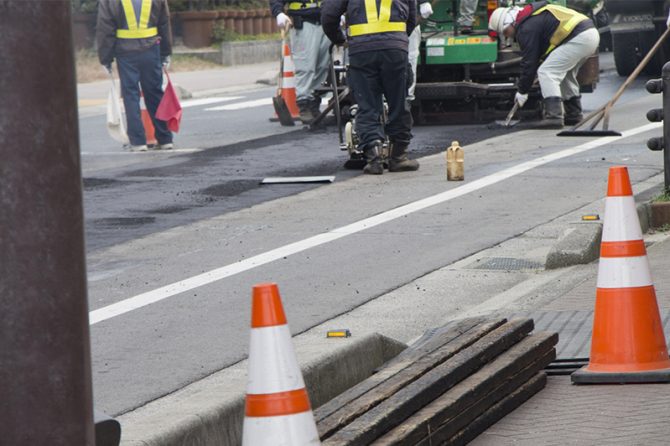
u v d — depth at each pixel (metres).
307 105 36.34
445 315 14.98
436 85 33.75
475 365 10.77
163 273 17.80
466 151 28.95
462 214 21.30
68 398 6.53
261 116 40.66
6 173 6.39
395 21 25.45
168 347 13.84
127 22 32.12
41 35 6.41
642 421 10.25
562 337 12.96
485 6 36.31
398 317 14.96
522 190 23.23
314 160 28.88
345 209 22.31
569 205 21.58
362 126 26.08
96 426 7.62
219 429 9.54
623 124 32.25
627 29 44.75
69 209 6.52
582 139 29.78
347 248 18.97
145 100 32.59
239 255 18.81
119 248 19.77
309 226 20.86
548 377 11.91
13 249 6.41
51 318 6.47
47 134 6.43
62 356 6.51
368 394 9.86
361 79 25.72
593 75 34.59
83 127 39.94
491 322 12.11
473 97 34.53
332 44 27.52
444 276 17.02
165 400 11.83
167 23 32.56
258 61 70.19
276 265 18.02
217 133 35.94
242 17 71.00
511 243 18.94
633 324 11.46
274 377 7.54
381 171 26.11
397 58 25.47
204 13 68.19
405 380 10.19
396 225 20.59
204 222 21.73
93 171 28.62
